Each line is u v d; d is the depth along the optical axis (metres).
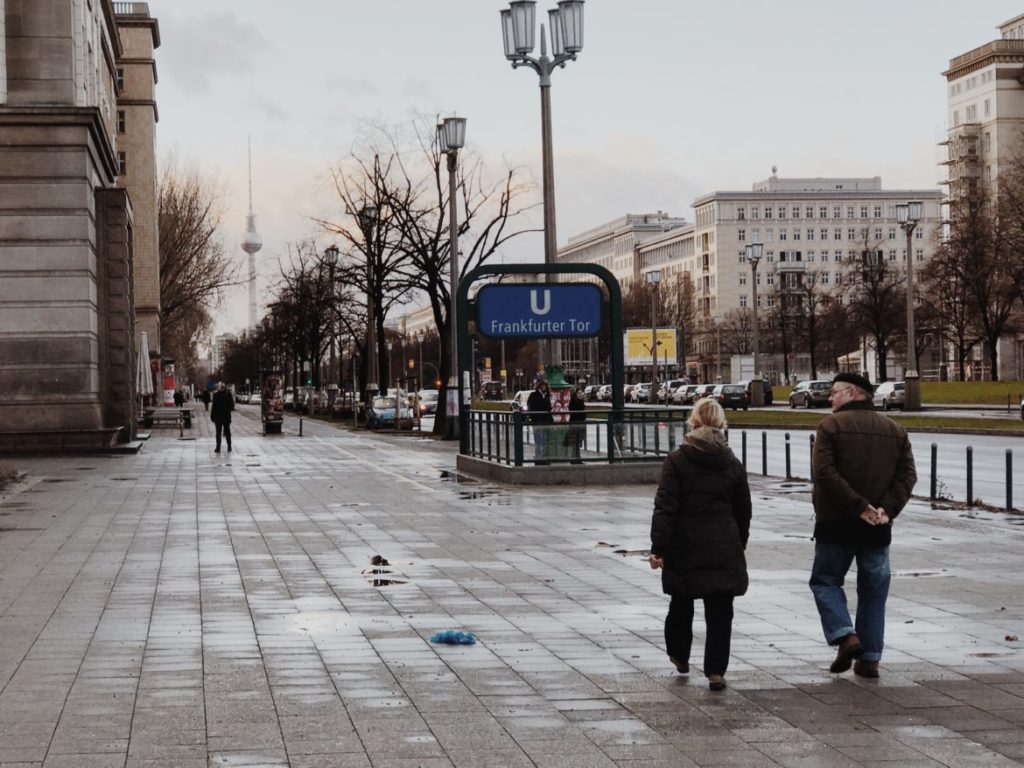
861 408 8.57
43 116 35.75
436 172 51.41
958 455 32.94
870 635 8.37
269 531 17.25
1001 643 9.47
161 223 90.19
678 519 8.23
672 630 8.51
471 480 26.45
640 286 148.00
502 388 122.06
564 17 30.73
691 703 7.73
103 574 13.32
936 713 7.45
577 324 27.50
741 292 186.75
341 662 8.92
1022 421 48.03
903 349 100.31
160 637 9.88
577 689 8.10
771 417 62.47
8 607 11.31
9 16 36.16
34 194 35.88
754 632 9.94
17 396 35.88
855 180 196.38
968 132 142.62
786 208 188.25
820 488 8.47
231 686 8.20
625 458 25.39
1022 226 75.31
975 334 91.19
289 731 7.09
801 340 120.94
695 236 195.12
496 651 9.29
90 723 7.27
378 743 6.85
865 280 92.69
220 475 28.36
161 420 63.72
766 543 15.42
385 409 61.16
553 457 25.16
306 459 34.62
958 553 14.40
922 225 190.75
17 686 8.22
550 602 11.44
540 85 31.16
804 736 6.96
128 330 40.47
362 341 87.25
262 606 11.30
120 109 87.38
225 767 6.41
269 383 54.06
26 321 35.88
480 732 7.07
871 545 8.37
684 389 92.50
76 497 22.73
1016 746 6.74
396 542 15.97
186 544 15.85
